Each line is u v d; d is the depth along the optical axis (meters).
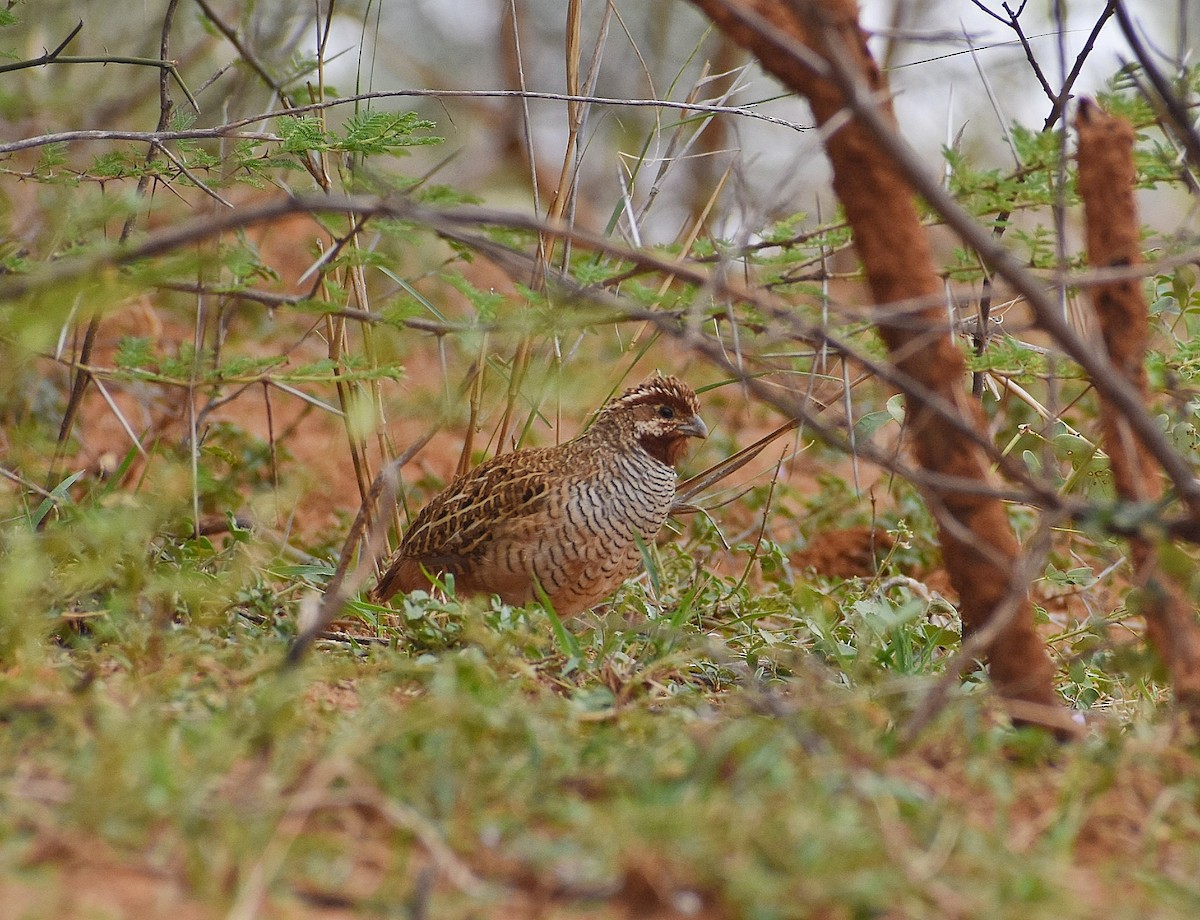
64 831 5.37
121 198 8.17
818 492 16.47
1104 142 7.32
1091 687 9.30
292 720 6.46
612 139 23.53
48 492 10.23
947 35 7.14
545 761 6.32
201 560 10.06
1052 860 5.70
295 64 11.76
